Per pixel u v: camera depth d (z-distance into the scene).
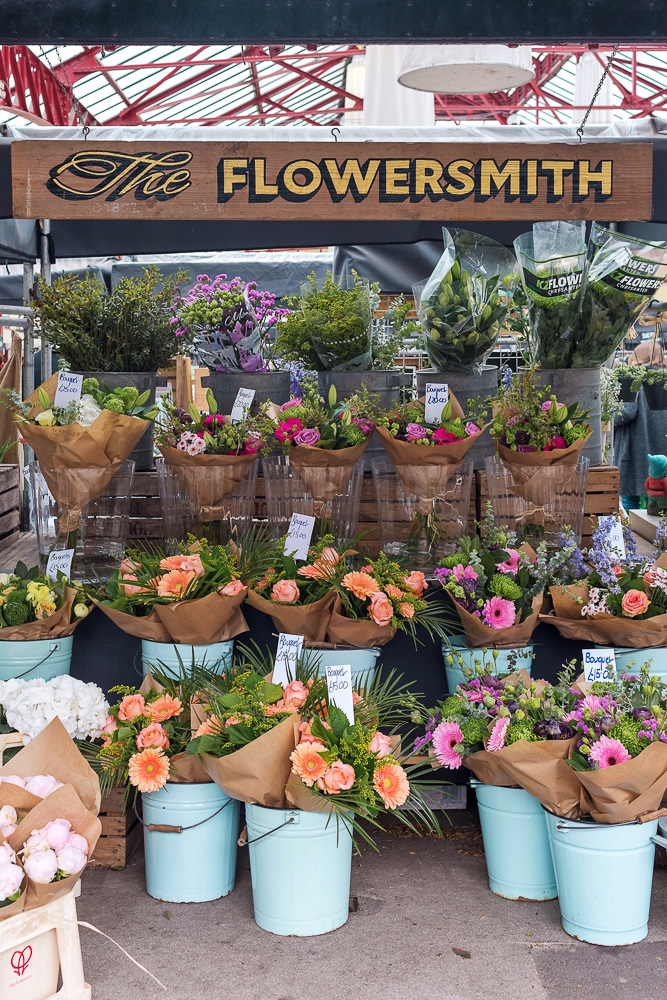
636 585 2.67
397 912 2.32
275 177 2.67
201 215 2.68
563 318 3.09
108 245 4.43
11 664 2.64
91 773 1.91
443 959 2.12
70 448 2.64
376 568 2.67
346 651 2.62
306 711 2.30
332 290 3.22
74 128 3.73
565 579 2.77
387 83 5.59
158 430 2.82
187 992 1.99
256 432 2.84
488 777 2.32
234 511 2.89
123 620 2.59
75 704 2.39
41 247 4.38
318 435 2.74
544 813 2.33
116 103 12.36
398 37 2.60
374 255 4.76
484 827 2.43
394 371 3.29
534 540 2.88
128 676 2.79
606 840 2.13
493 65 3.71
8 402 2.83
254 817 2.21
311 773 2.05
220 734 2.24
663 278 2.98
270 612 2.61
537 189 2.71
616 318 3.08
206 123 15.98
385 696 2.61
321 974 2.06
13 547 4.85
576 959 2.12
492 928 2.25
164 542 2.99
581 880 2.17
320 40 2.59
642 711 2.26
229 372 3.26
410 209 2.70
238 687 2.38
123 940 2.19
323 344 3.17
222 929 2.24
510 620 2.55
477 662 2.55
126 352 3.22
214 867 2.38
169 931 2.23
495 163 2.70
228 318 3.20
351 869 2.55
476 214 2.71
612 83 13.28
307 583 2.64
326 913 2.22
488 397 3.17
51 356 4.95
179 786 2.32
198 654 2.61
